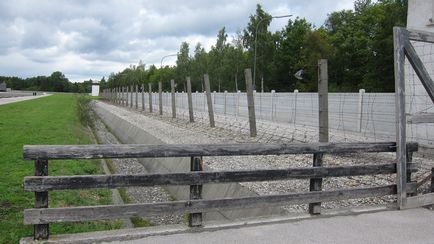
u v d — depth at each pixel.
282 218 5.97
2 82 150.62
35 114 30.55
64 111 35.44
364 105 15.46
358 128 15.88
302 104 20.22
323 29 75.62
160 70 100.50
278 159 11.90
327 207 7.01
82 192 8.89
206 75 20.73
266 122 21.98
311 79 63.47
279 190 8.32
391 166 6.73
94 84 130.75
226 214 8.42
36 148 4.75
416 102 11.91
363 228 5.64
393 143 6.71
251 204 5.77
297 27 74.25
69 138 18.02
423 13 12.19
